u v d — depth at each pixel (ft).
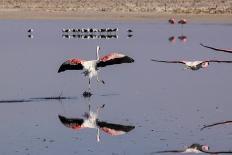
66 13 333.83
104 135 89.56
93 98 115.03
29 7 373.81
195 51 180.24
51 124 96.37
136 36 226.38
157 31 246.27
